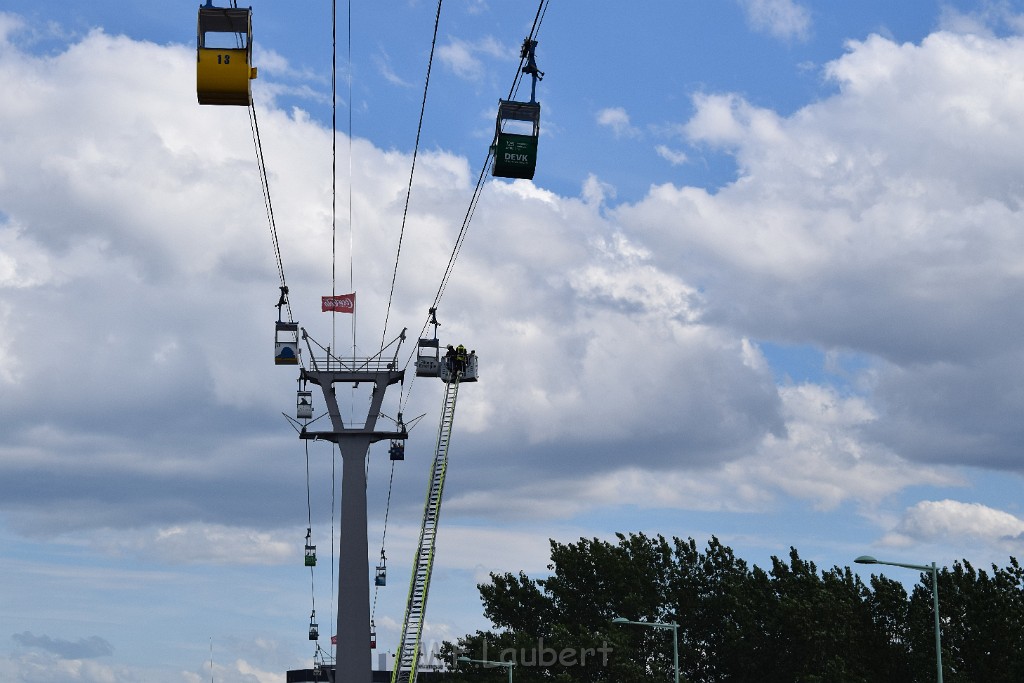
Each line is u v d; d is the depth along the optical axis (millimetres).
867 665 111188
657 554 138750
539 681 130750
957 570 108812
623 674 126312
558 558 140375
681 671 134125
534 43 50938
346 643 113062
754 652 125562
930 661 103625
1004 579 106688
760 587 129000
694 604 133625
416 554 116812
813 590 118000
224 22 47094
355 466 116375
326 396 116938
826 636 114062
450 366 117312
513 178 51906
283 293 112750
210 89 46906
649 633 133125
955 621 105750
